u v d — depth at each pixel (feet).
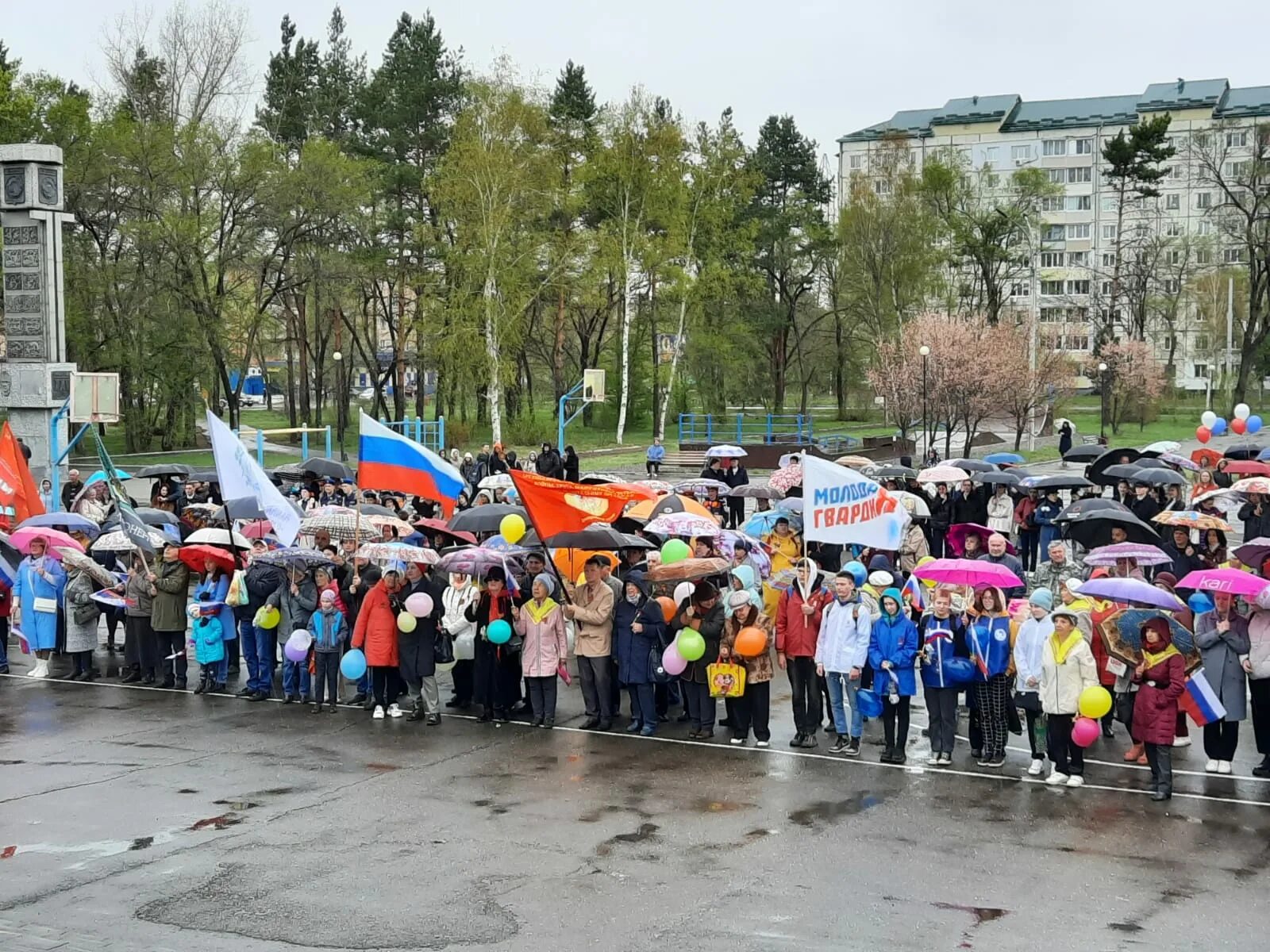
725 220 230.48
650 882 33.60
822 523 49.90
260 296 212.02
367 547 53.01
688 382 276.41
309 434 232.94
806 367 295.28
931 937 29.84
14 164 100.58
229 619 59.00
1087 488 89.10
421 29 223.51
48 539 62.39
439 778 44.14
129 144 181.68
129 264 186.39
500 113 198.80
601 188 224.33
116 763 46.19
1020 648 45.34
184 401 197.06
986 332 221.46
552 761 46.68
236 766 45.88
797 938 29.76
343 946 29.32
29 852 36.24
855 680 47.29
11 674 63.52
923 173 277.44
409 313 246.88
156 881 33.76
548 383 306.35
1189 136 301.43
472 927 30.48
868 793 42.45
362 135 226.17
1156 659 41.93
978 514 84.64
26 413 101.24
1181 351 347.56
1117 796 42.29
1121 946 29.32
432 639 52.47
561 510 52.95
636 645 50.72
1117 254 288.71
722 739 50.26
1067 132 411.54
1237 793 42.60
